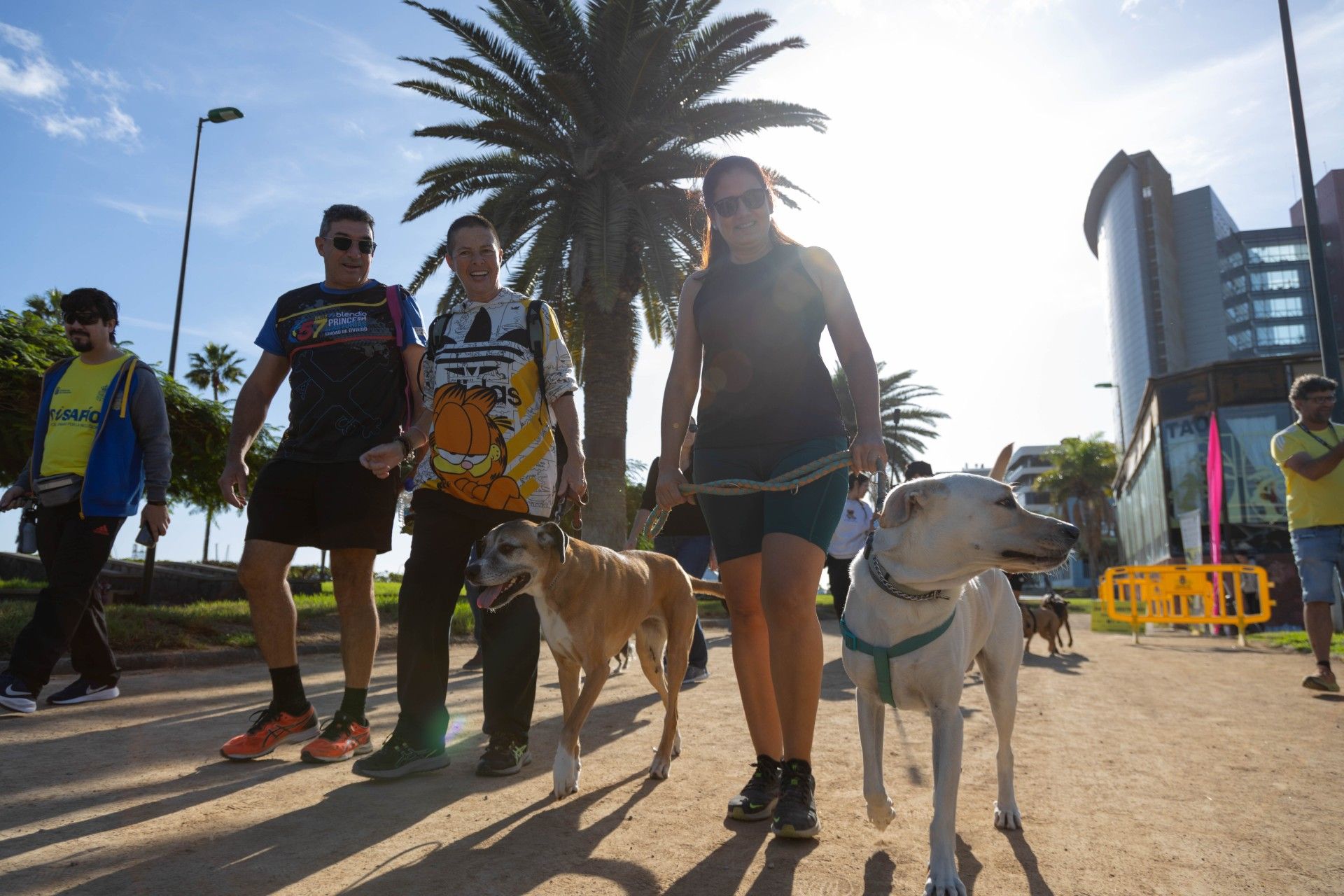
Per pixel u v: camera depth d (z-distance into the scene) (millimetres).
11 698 4520
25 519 5027
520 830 2697
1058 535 2361
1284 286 112688
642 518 6371
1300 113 12031
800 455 2988
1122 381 123375
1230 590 14156
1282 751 3934
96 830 2631
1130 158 122250
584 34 15227
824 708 5008
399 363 3857
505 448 3621
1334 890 2234
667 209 14906
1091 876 2344
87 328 4840
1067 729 4445
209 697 5449
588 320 15156
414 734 3375
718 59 14984
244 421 3959
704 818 2867
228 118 17406
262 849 2471
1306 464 5922
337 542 3623
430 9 13766
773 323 3109
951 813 2301
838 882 2283
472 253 3727
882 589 2549
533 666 3578
